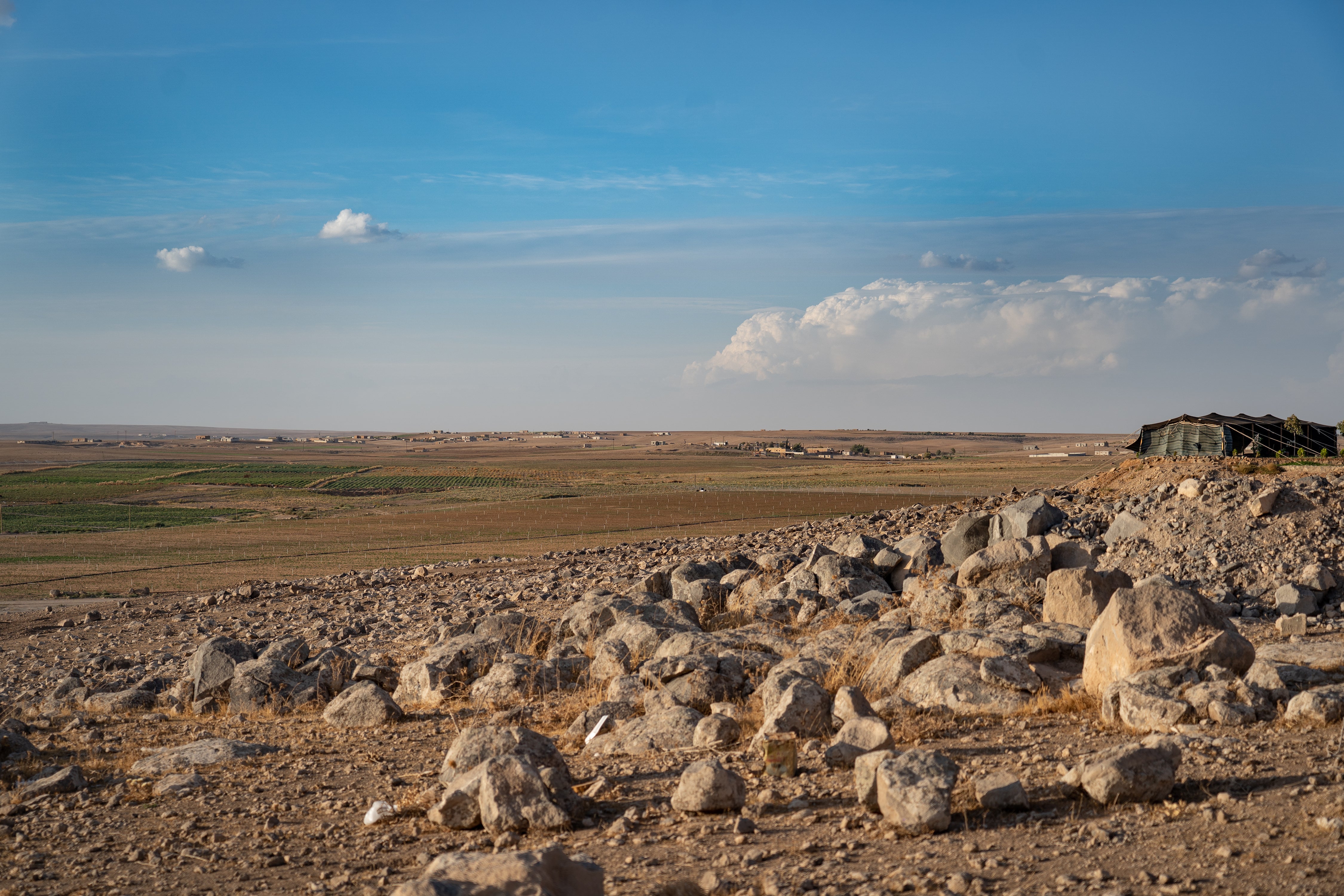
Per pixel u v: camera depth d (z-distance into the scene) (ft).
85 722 58.44
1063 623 44.04
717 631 59.77
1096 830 22.06
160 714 60.13
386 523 282.36
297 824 31.40
